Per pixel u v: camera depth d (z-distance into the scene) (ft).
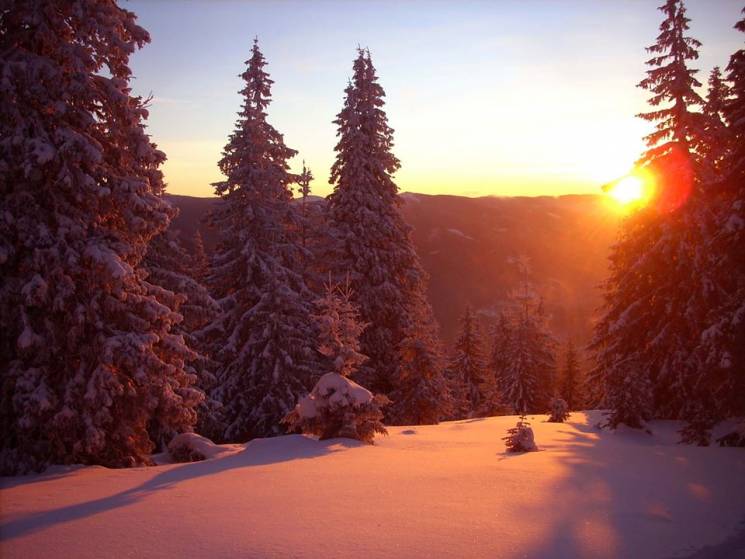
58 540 18.53
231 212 81.71
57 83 36.99
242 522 20.20
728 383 43.57
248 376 77.92
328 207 97.86
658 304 69.92
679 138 70.23
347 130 96.73
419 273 97.19
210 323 80.64
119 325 39.73
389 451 42.06
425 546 17.46
